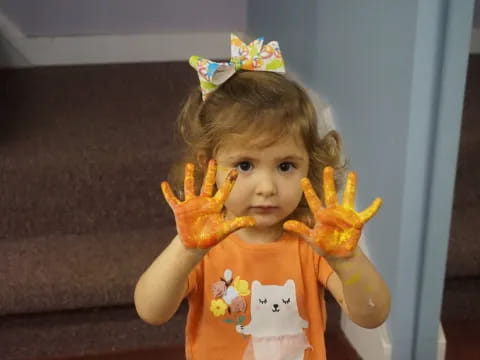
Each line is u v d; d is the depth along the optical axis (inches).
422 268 59.5
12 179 72.1
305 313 42.1
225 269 41.8
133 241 72.7
